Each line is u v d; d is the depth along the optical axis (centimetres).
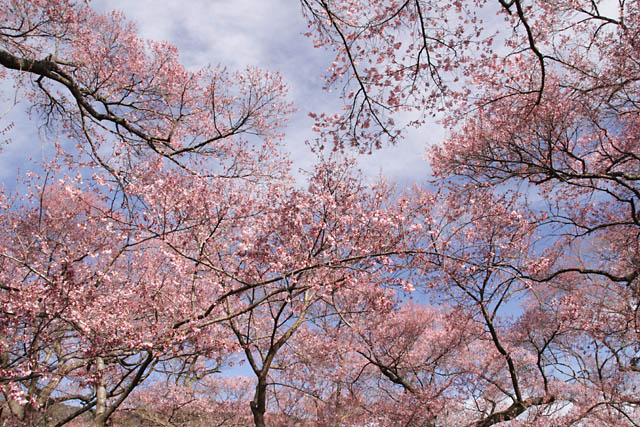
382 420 1058
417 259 617
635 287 911
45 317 573
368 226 694
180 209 695
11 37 811
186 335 626
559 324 1070
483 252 946
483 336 1205
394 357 1168
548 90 934
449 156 1094
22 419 834
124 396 700
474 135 1040
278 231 752
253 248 715
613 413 1010
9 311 542
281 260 699
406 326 1204
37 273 578
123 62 1070
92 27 1011
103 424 697
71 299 572
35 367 549
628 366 1088
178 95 1149
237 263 828
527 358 1301
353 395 1131
